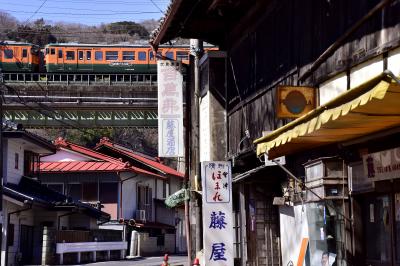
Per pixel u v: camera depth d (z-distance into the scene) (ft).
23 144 98.32
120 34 265.34
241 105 51.65
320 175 33.55
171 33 59.36
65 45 147.95
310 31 36.96
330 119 22.15
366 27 29.89
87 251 99.30
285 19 41.57
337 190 33.12
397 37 26.84
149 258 117.91
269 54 44.75
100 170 130.82
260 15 46.98
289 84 40.42
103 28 269.44
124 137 221.87
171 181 167.84
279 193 46.88
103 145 150.00
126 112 146.61
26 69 145.69
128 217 135.85
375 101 20.75
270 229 47.06
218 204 42.98
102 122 146.30
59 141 137.08
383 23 28.22
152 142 237.25
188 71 63.05
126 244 119.65
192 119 63.00
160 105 59.88
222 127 56.85
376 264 31.19
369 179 30.25
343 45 32.45
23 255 92.07
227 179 43.47
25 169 102.47
